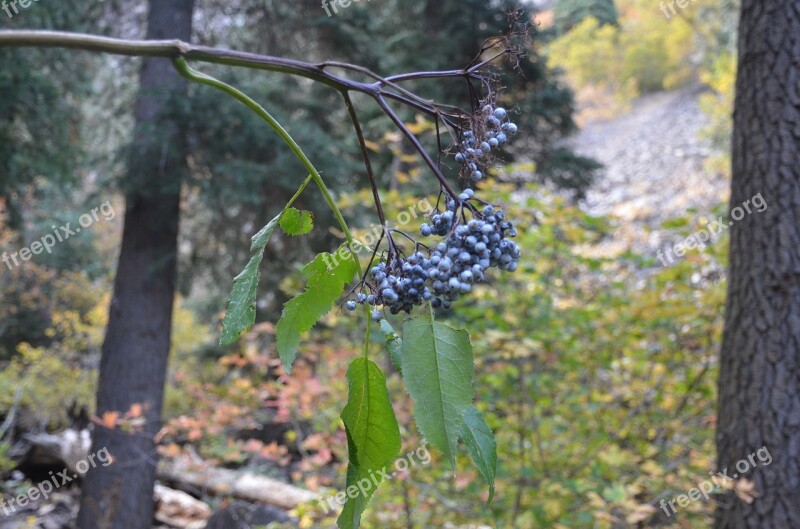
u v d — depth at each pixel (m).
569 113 9.31
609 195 19.88
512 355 4.14
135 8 8.79
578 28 20.70
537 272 4.48
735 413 3.10
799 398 2.89
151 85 7.07
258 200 6.82
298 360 5.10
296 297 0.87
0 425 9.35
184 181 6.81
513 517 3.89
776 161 3.01
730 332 3.19
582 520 3.52
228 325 0.82
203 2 8.65
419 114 5.66
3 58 6.06
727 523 3.11
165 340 7.12
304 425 6.33
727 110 17.20
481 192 4.44
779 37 3.05
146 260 7.04
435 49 8.17
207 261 9.05
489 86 0.95
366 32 8.46
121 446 6.66
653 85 26.78
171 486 7.79
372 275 0.88
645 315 4.59
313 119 8.55
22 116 6.77
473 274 0.84
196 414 5.12
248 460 7.82
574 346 4.58
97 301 12.11
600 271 4.58
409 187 6.67
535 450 4.45
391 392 4.66
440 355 0.71
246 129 6.70
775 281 2.98
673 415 4.71
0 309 10.89
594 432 4.70
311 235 7.68
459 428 0.68
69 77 8.44
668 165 20.11
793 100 3.00
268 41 8.89
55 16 7.17
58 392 9.79
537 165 9.20
